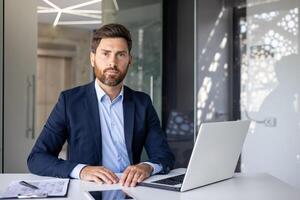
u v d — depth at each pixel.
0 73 3.09
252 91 3.43
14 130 3.12
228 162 1.46
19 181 1.41
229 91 3.55
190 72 3.67
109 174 1.42
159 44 3.88
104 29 1.65
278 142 3.25
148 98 1.85
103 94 1.71
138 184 1.37
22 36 3.18
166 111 3.85
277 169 3.25
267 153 3.31
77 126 1.66
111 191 1.25
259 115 3.38
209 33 3.59
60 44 4.14
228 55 3.56
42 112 4.00
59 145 1.69
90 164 1.65
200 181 1.34
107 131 1.71
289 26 3.19
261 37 3.37
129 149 1.71
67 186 1.32
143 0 3.82
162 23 3.90
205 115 3.60
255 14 3.41
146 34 3.82
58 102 1.71
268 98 3.32
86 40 4.18
